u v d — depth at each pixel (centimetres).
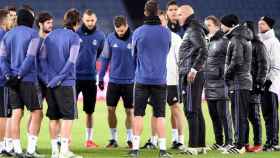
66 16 3112
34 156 3169
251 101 3578
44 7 9494
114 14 9538
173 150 3622
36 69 3139
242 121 3416
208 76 3584
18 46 3091
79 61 3738
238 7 9631
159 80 3212
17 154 3173
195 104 3328
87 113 3794
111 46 3753
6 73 3106
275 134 3616
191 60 3297
